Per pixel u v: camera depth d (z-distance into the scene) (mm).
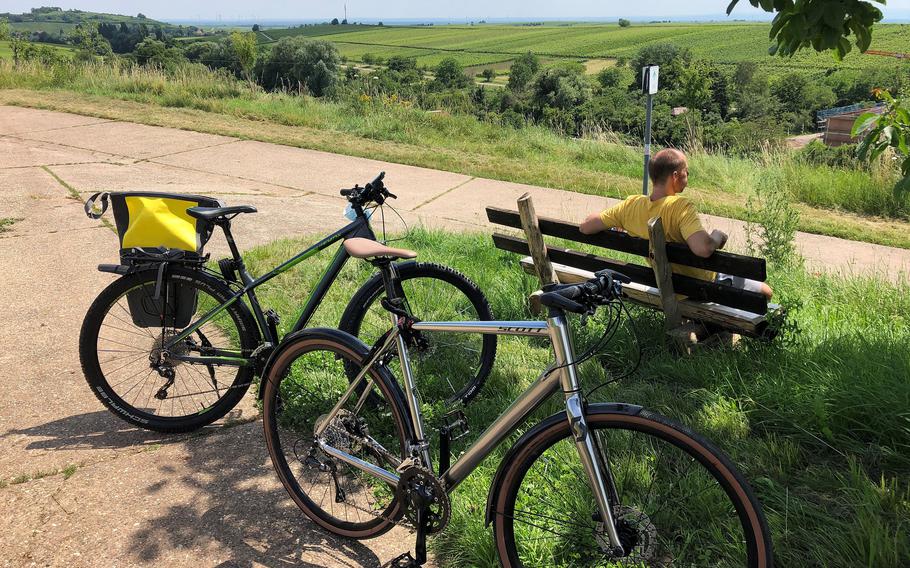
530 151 12961
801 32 3559
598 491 2258
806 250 7727
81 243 6777
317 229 7621
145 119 13930
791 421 3525
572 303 2205
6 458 3467
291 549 2893
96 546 2881
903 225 9008
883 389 3531
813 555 2650
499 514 2500
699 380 4082
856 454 3332
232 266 3760
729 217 8984
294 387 3795
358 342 2838
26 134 12234
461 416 2770
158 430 3711
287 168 10766
